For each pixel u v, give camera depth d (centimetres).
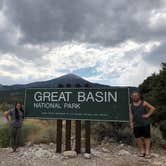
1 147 661
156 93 1489
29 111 601
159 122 1308
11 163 477
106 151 570
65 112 570
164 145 652
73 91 571
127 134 655
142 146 525
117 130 680
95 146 624
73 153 523
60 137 561
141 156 520
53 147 615
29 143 658
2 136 686
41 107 593
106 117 539
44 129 736
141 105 510
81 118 554
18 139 630
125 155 533
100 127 694
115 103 538
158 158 513
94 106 551
